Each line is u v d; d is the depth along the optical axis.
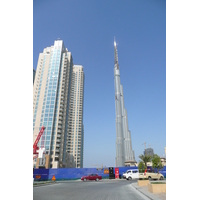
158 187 9.84
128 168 33.44
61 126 73.69
